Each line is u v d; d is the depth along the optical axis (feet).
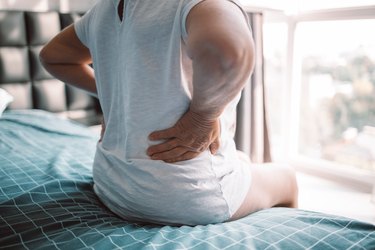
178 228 2.37
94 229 2.39
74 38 2.99
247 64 1.69
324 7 7.39
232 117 2.62
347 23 7.42
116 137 2.64
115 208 2.71
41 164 3.97
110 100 2.68
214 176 2.37
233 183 2.52
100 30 2.48
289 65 8.43
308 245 2.07
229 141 2.62
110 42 2.48
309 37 8.22
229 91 1.81
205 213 2.39
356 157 7.89
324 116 8.39
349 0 6.91
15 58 6.77
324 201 6.90
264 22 8.50
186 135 2.18
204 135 2.18
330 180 8.01
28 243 2.25
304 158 8.75
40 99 7.22
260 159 8.02
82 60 3.24
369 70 7.27
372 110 7.40
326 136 8.45
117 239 2.21
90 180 3.50
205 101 1.88
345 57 7.64
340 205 6.72
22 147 4.77
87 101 7.89
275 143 9.37
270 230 2.26
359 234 2.18
